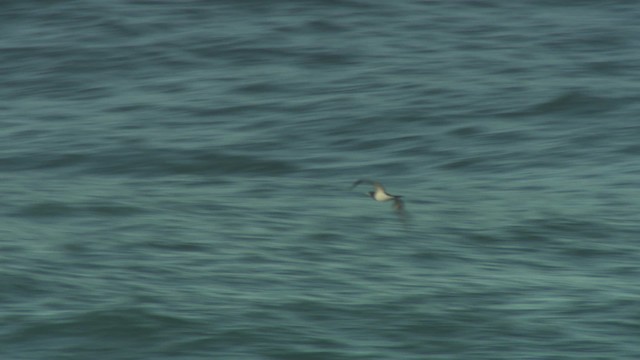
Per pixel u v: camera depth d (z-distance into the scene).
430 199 91.88
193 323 64.12
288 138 108.25
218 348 61.53
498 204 90.19
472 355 61.25
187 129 110.88
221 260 77.00
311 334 63.34
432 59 129.50
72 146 106.25
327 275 73.94
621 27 139.00
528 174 98.88
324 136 108.69
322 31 138.12
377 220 86.19
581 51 131.75
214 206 90.19
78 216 87.56
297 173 100.19
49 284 70.81
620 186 94.06
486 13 144.62
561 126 110.19
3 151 105.38
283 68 127.38
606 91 118.00
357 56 130.62
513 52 131.62
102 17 141.62
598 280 73.25
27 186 96.12
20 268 73.50
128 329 63.16
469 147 105.50
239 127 111.31
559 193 92.75
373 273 74.44
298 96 119.12
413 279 73.19
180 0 147.50
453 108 114.56
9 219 86.81
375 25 140.12
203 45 133.88
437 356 61.19
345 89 120.62
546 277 73.81
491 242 81.25
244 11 144.25
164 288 70.75
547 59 129.50
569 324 65.00
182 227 84.56
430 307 67.44
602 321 65.44
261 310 66.31
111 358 60.59
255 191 94.75
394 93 118.88
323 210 89.00
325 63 128.62
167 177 99.25
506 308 67.44
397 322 65.06
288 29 138.50
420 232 83.31
